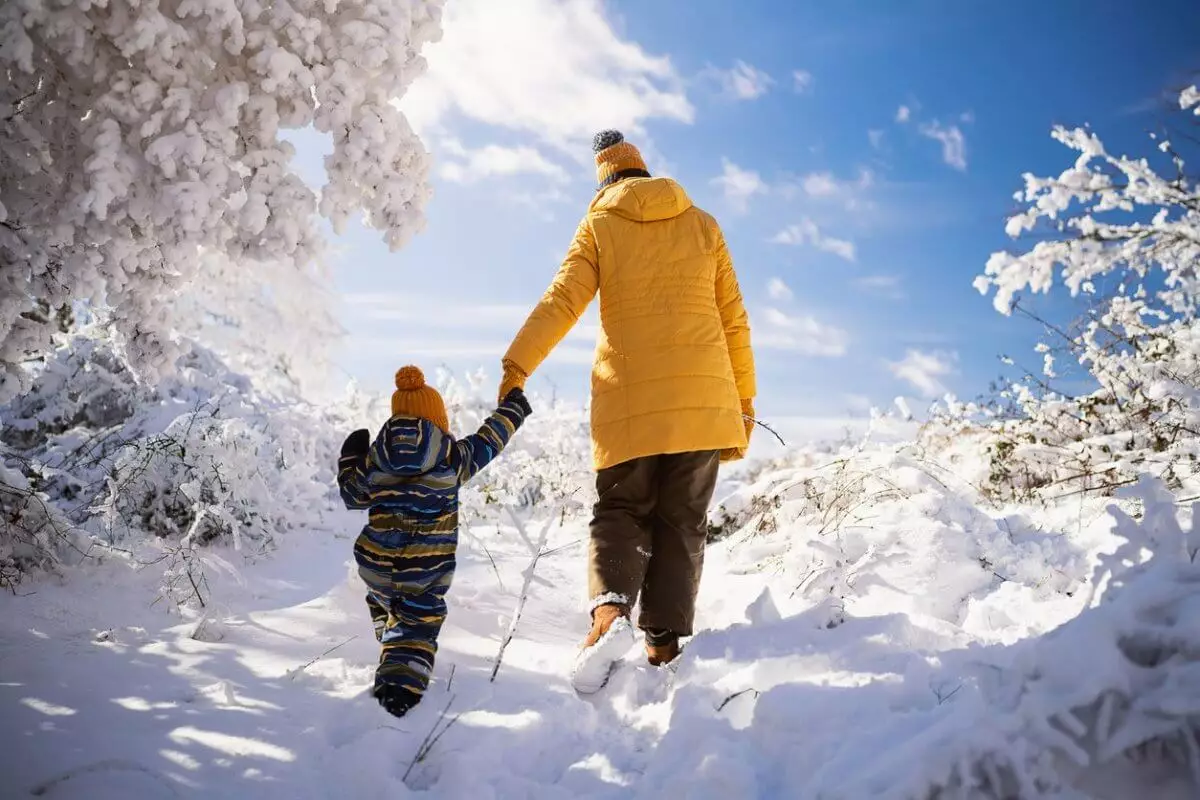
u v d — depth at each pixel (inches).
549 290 139.0
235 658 127.0
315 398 363.3
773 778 90.9
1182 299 212.4
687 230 139.6
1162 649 81.5
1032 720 80.3
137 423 225.8
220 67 147.9
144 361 154.8
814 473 195.5
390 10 150.2
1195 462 168.1
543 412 305.0
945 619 138.9
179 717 106.4
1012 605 129.4
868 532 159.3
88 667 118.7
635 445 130.9
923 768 79.7
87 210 135.3
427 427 126.0
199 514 159.5
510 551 205.0
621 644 117.6
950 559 148.2
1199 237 198.1
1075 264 206.1
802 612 126.4
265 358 358.6
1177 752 78.9
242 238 146.9
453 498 125.7
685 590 131.4
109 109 139.3
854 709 96.6
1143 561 89.9
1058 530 162.1
